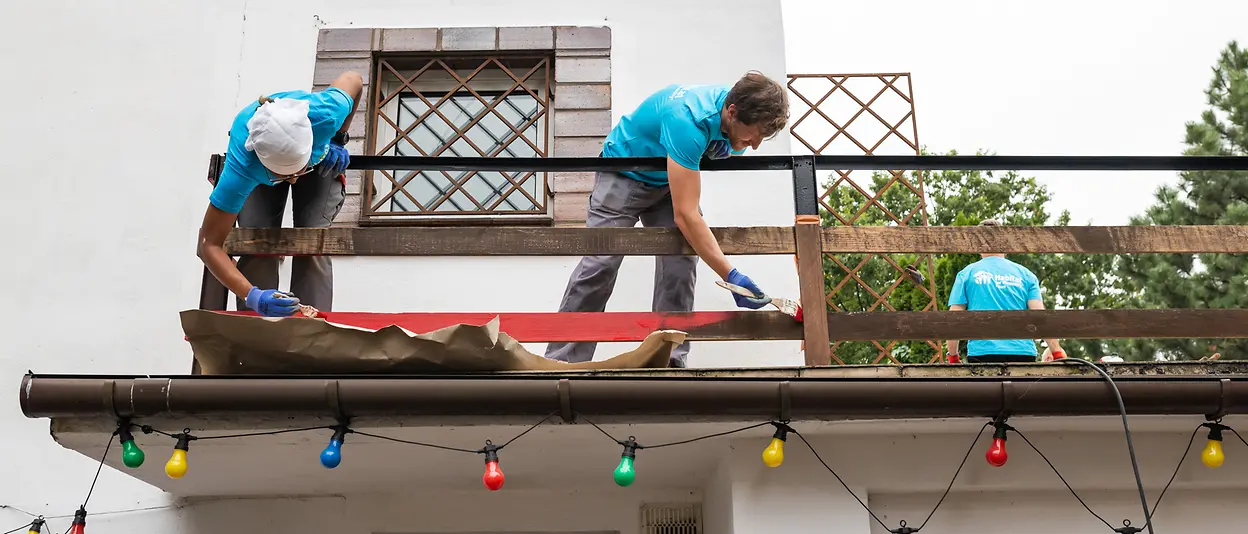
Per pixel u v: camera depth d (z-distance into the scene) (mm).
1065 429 3967
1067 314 4109
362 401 3432
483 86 6031
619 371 3600
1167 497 4105
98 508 4805
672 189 4156
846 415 3566
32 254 5359
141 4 5836
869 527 3887
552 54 5988
